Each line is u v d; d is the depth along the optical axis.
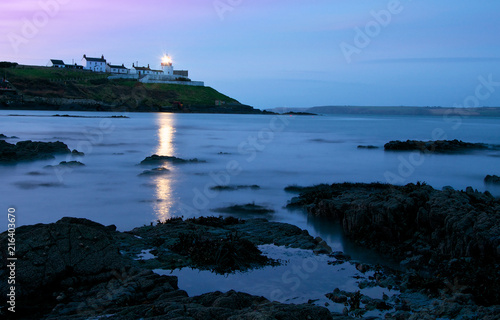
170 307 9.55
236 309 9.81
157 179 35.00
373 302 11.39
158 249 14.83
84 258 12.28
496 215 15.71
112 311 9.84
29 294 11.01
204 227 18.47
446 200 17.80
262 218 22.39
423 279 12.98
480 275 12.75
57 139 74.19
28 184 31.95
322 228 20.36
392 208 17.91
